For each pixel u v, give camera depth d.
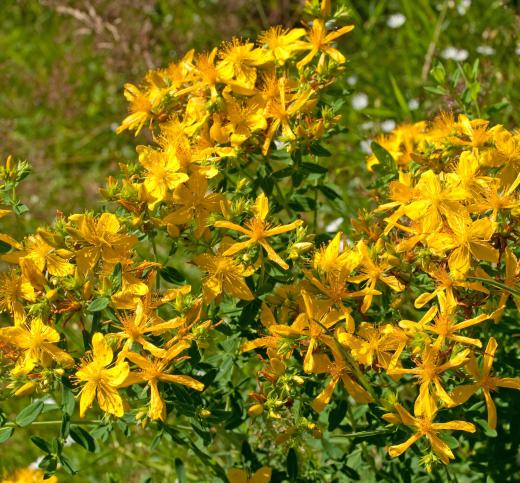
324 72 0.35
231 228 0.32
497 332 0.35
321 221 0.52
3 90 0.74
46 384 0.31
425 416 0.31
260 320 0.34
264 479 0.35
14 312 0.32
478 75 0.49
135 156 0.67
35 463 0.46
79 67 0.72
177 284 0.34
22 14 0.81
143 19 0.65
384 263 0.32
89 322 0.45
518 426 0.36
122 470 0.45
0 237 0.33
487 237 0.31
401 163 0.39
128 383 0.31
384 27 0.67
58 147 0.68
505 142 0.33
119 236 0.32
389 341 0.31
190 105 0.35
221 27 0.66
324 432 0.38
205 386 0.34
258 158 0.36
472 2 0.61
